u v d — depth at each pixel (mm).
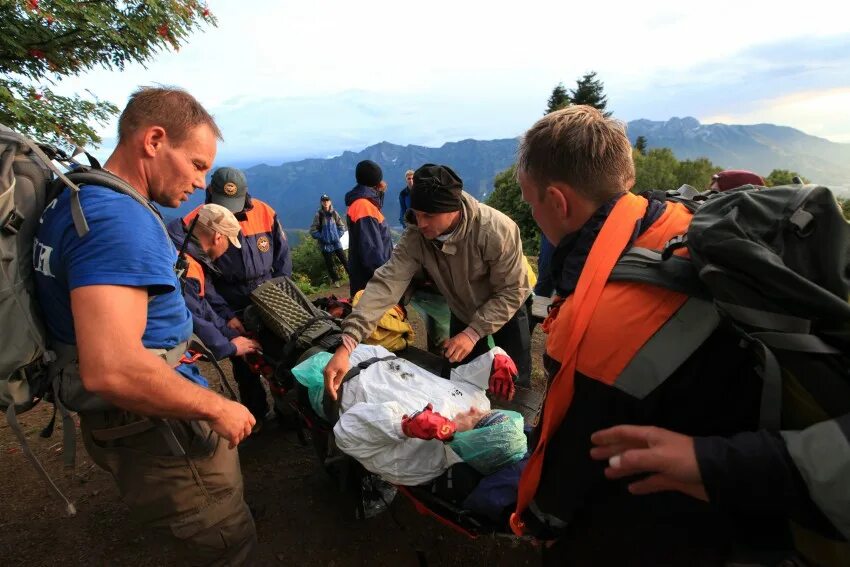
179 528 1680
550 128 1101
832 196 820
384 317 2961
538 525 1221
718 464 753
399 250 2588
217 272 2918
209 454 1658
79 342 1224
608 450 899
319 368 2406
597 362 955
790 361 766
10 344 1322
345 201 4500
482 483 1830
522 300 2535
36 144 1423
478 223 2361
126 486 1624
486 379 2279
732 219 836
